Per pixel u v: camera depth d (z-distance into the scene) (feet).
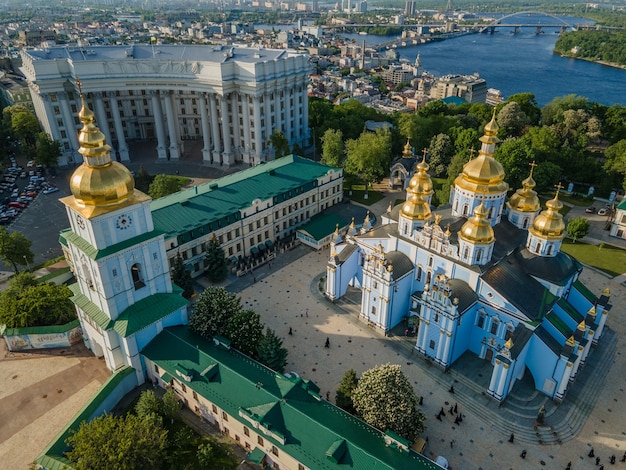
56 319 269.64
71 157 549.54
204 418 224.53
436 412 232.32
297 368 256.32
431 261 271.69
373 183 487.20
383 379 203.72
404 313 291.99
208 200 354.54
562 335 237.66
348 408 219.00
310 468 181.47
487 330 257.34
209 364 219.00
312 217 418.10
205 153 559.38
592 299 269.23
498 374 229.66
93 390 237.66
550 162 465.47
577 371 248.93
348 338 279.28
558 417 229.04
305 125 605.73
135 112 622.54
